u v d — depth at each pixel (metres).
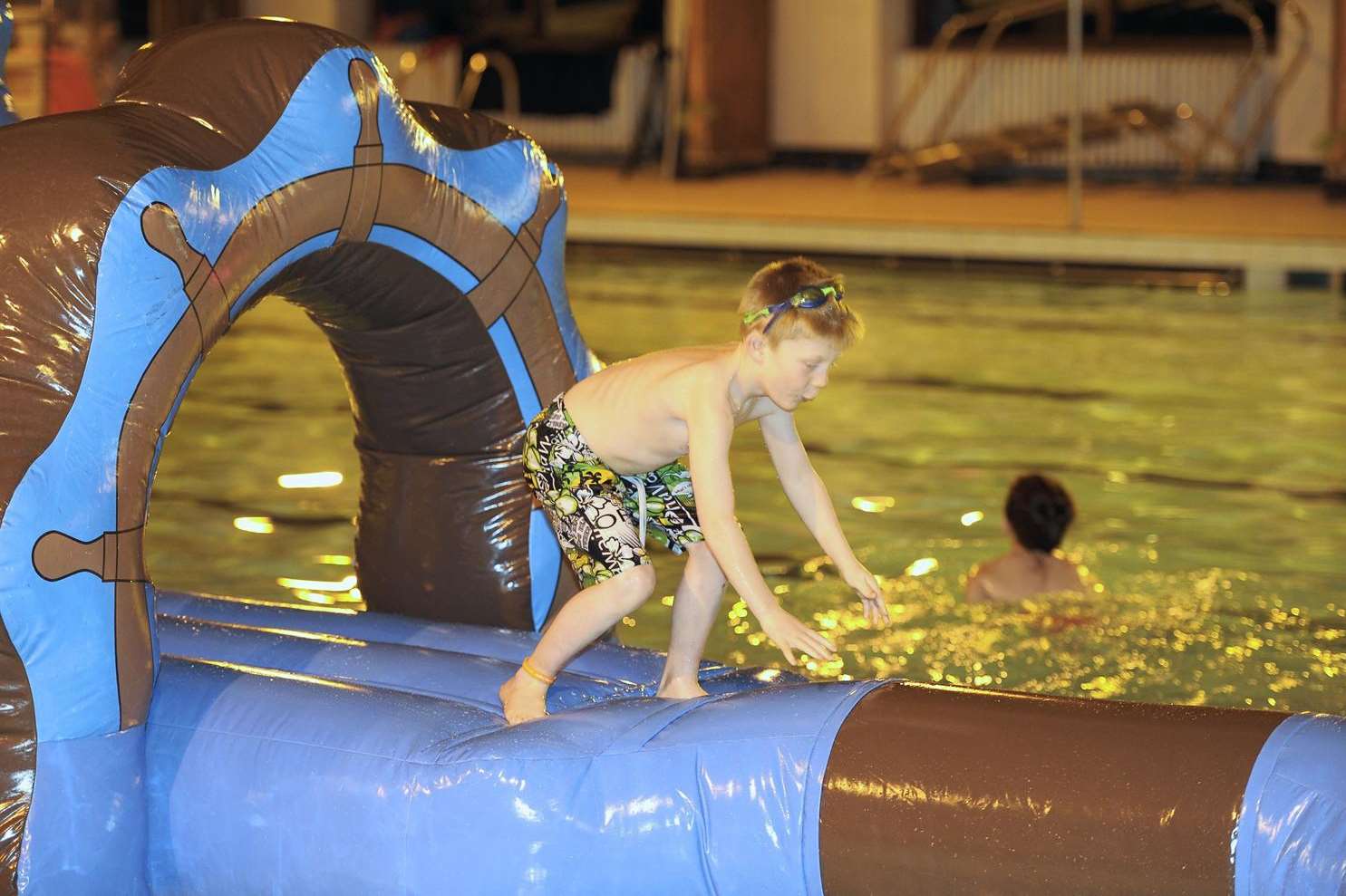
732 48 15.39
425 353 4.21
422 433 4.33
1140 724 2.89
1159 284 11.27
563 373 4.41
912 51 15.78
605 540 3.45
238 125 3.47
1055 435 7.47
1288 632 4.98
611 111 16.34
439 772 3.15
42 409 3.09
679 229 12.54
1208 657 4.77
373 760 3.21
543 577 4.30
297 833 3.23
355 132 3.68
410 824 3.14
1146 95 14.50
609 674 3.81
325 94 3.61
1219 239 11.05
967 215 12.62
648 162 16.25
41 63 11.59
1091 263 11.46
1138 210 12.68
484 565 4.30
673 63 15.26
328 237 3.71
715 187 14.65
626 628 5.23
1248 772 2.74
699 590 3.52
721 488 3.31
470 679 3.63
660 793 3.07
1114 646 4.86
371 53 3.78
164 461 7.18
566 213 4.45
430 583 4.37
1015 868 2.81
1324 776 2.70
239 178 3.42
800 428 7.68
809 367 3.24
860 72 15.56
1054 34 15.39
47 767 3.10
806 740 3.04
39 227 3.12
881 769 2.95
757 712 3.14
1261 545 5.86
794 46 15.80
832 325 3.20
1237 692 4.52
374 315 4.11
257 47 3.58
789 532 6.14
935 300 10.84
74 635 3.12
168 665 3.55
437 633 4.06
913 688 3.15
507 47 15.87
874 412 7.93
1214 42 14.76
